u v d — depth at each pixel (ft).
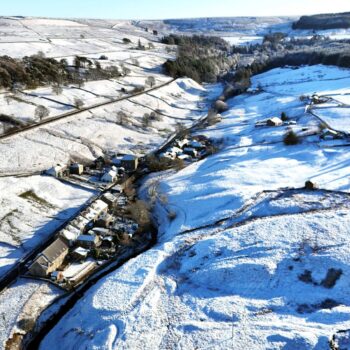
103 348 130.62
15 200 219.20
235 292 149.69
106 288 158.71
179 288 155.74
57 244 183.01
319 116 346.33
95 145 314.76
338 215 182.09
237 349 123.03
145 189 251.80
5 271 174.50
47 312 156.04
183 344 128.36
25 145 282.36
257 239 172.76
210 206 212.23
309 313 134.92
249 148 296.51
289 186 221.05
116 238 200.75
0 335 143.02
